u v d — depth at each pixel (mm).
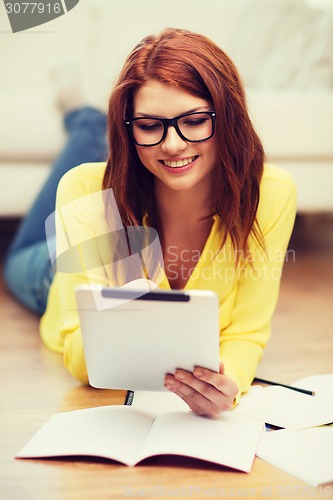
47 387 1437
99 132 2193
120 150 1287
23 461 1078
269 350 1681
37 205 2166
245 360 1328
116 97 1237
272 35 2951
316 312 2037
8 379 1489
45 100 2492
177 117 1201
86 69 3135
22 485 1009
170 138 1205
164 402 1266
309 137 2529
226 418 1179
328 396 1300
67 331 1390
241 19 3164
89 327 1080
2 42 3105
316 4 3104
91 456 1093
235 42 3141
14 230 3375
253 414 1217
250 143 1284
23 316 2018
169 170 1245
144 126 1227
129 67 1230
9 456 1102
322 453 1085
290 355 1642
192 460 1082
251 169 1320
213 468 1059
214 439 1101
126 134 1265
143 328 1053
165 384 1134
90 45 3156
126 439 1111
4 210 2516
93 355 1116
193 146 1228
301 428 1164
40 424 1240
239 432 1129
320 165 2566
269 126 2494
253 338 1391
